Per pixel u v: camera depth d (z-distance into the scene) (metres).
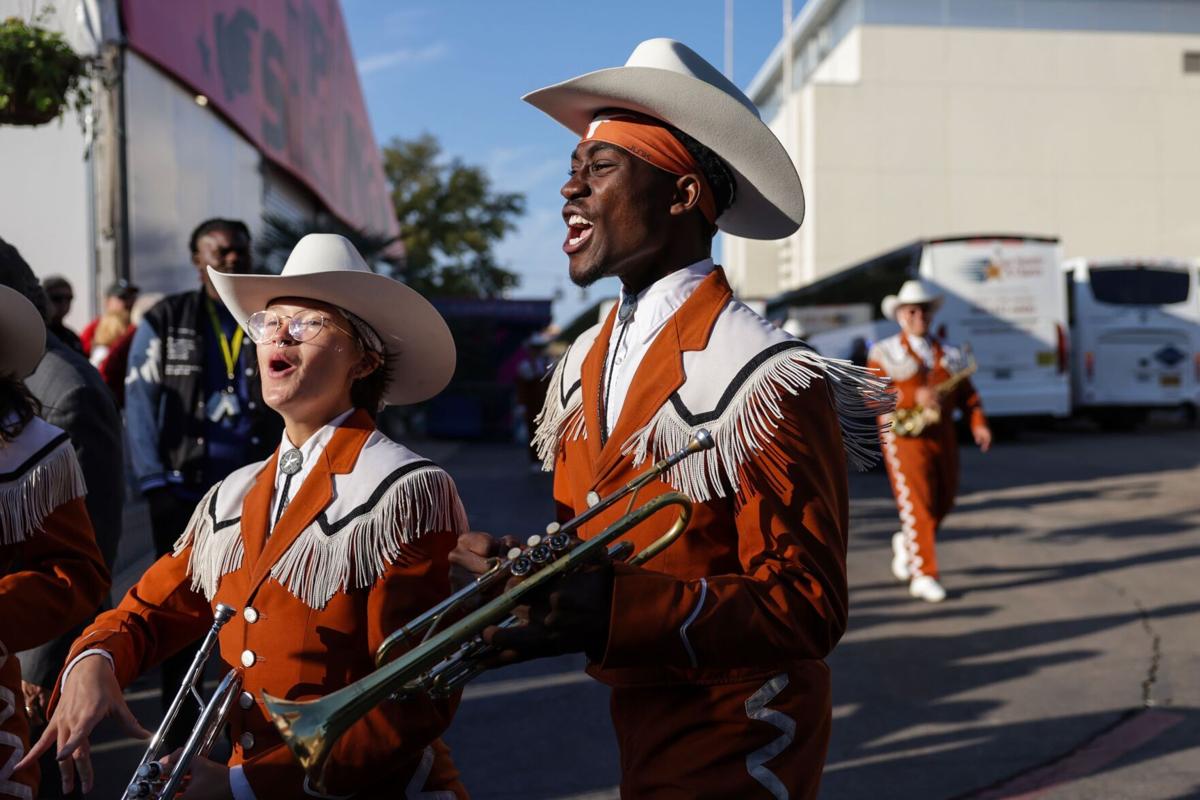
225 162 13.55
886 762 4.73
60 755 2.18
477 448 21.14
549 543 1.85
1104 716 5.27
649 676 2.09
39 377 3.75
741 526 2.01
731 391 2.05
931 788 4.43
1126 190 39.81
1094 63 39.62
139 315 8.37
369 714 2.10
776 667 2.08
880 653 6.39
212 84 12.60
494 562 1.95
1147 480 13.97
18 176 9.64
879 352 8.03
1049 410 20.80
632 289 2.29
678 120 2.18
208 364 4.71
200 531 2.44
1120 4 39.59
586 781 4.55
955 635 6.76
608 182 2.20
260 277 2.38
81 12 9.19
